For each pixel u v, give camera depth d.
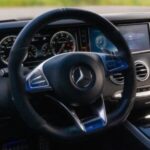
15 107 1.35
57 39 1.58
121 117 1.41
